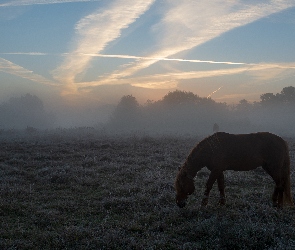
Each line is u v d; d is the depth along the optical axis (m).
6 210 7.59
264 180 11.09
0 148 18.55
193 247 5.52
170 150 17.80
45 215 7.10
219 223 6.34
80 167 12.80
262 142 7.70
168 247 5.64
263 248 5.57
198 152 7.71
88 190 9.69
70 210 7.70
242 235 5.79
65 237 5.86
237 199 8.48
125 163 13.94
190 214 7.24
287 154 7.82
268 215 7.02
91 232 6.09
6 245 5.56
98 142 22.00
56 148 18.52
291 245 5.43
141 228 6.46
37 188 9.77
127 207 7.80
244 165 7.70
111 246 5.57
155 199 8.16
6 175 11.33
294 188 9.73
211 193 9.28
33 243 5.76
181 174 7.58
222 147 7.61
